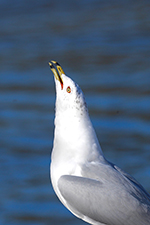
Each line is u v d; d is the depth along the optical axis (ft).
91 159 23.04
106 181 21.98
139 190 22.26
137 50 123.44
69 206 22.58
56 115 23.82
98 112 79.71
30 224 49.52
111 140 68.33
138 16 157.69
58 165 23.36
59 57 120.67
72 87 23.03
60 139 23.45
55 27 151.64
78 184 21.93
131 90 90.74
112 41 133.69
